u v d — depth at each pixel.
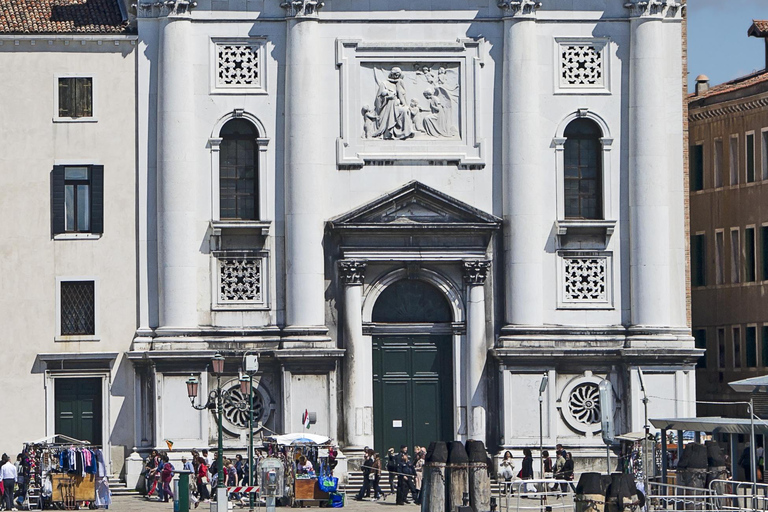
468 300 74.19
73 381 73.50
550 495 66.44
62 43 73.56
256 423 73.44
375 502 70.19
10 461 71.44
